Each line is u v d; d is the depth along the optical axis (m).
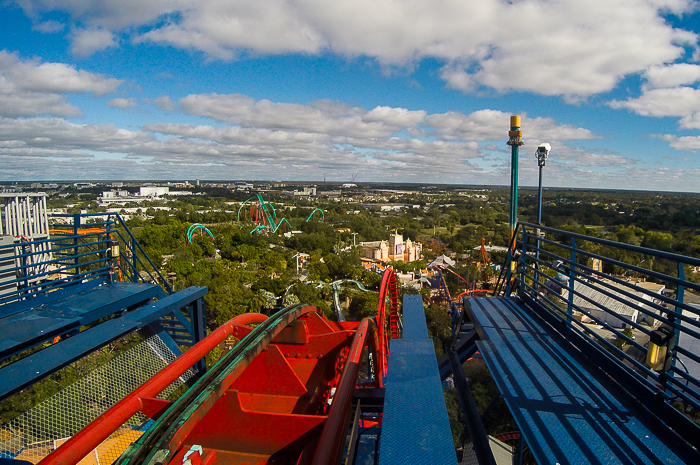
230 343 49.00
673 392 3.91
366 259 129.50
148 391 4.01
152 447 2.81
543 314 7.15
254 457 4.00
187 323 9.12
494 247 145.00
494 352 5.64
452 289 80.81
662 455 3.47
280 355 5.21
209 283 74.75
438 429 3.27
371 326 6.94
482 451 4.34
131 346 7.46
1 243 9.43
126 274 9.90
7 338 6.05
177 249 124.38
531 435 3.74
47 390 6.43
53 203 194.62
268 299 72.75
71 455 3.20
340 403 3.62
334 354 6.07
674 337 3.93
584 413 4.10
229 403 4.04
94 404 6.60
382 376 9.27
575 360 5.39
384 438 3.18
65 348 6.19
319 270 101.31
